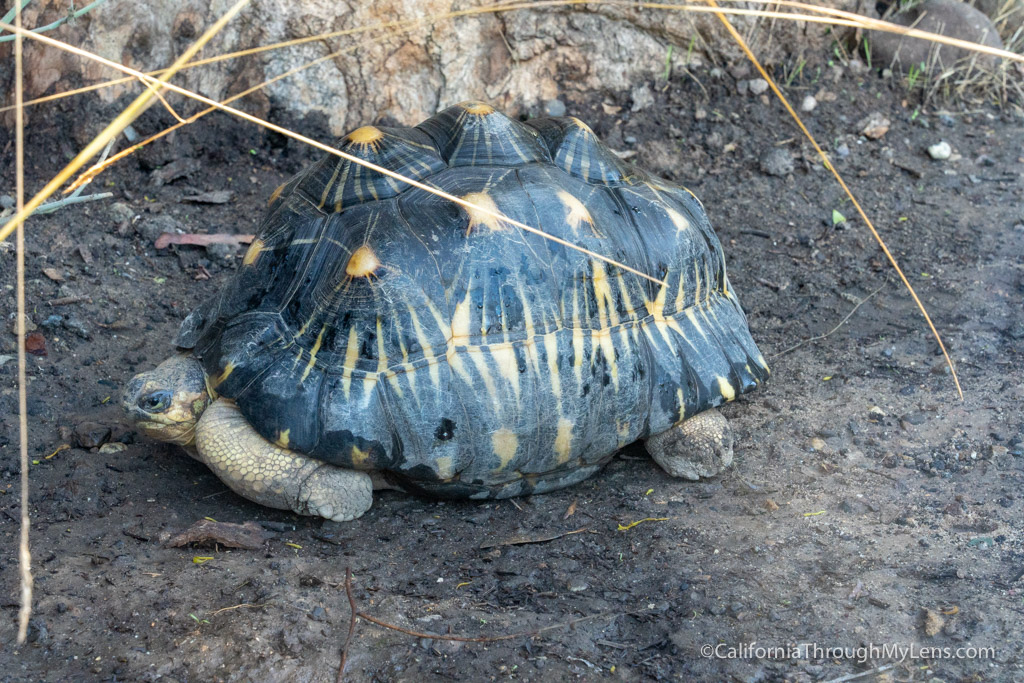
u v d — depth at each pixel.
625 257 2.86
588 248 2.76
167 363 2.81
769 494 2.95
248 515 2.81
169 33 4.50
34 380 3.34
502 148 2.89
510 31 4.97
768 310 4.05
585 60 5.21
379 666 2.27
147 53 4.47
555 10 5.03
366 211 2.74
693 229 3.06
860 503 2.89
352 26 4.70
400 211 2.72
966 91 5.69
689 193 3.31
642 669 2.29
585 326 2.75
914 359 3.72
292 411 2.56
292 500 2.66
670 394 2.90
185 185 4.55
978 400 3.45
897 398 3.48
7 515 2.70
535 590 2.56
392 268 2.59
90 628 2.33
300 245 2.76
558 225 2.75
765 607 2.46
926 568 2.59
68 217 4.10
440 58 4.88
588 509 2.91
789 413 3.41
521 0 4.86
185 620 2.38
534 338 2.67
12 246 3.77
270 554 2.65
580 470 2.93
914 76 5.57
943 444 3.19
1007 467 3.06
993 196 4.88
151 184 4.47
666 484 3.04
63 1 4.13
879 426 3.32
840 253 4.43
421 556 2.69
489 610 2.49
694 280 3.02
